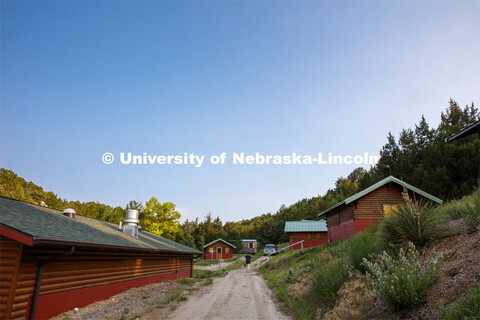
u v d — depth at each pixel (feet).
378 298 20.48
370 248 28.71
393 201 66.85
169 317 27.94
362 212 66.33
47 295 26.23
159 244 59.11
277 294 37.35
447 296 16.16
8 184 176.04
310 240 121.70
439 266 18.49
